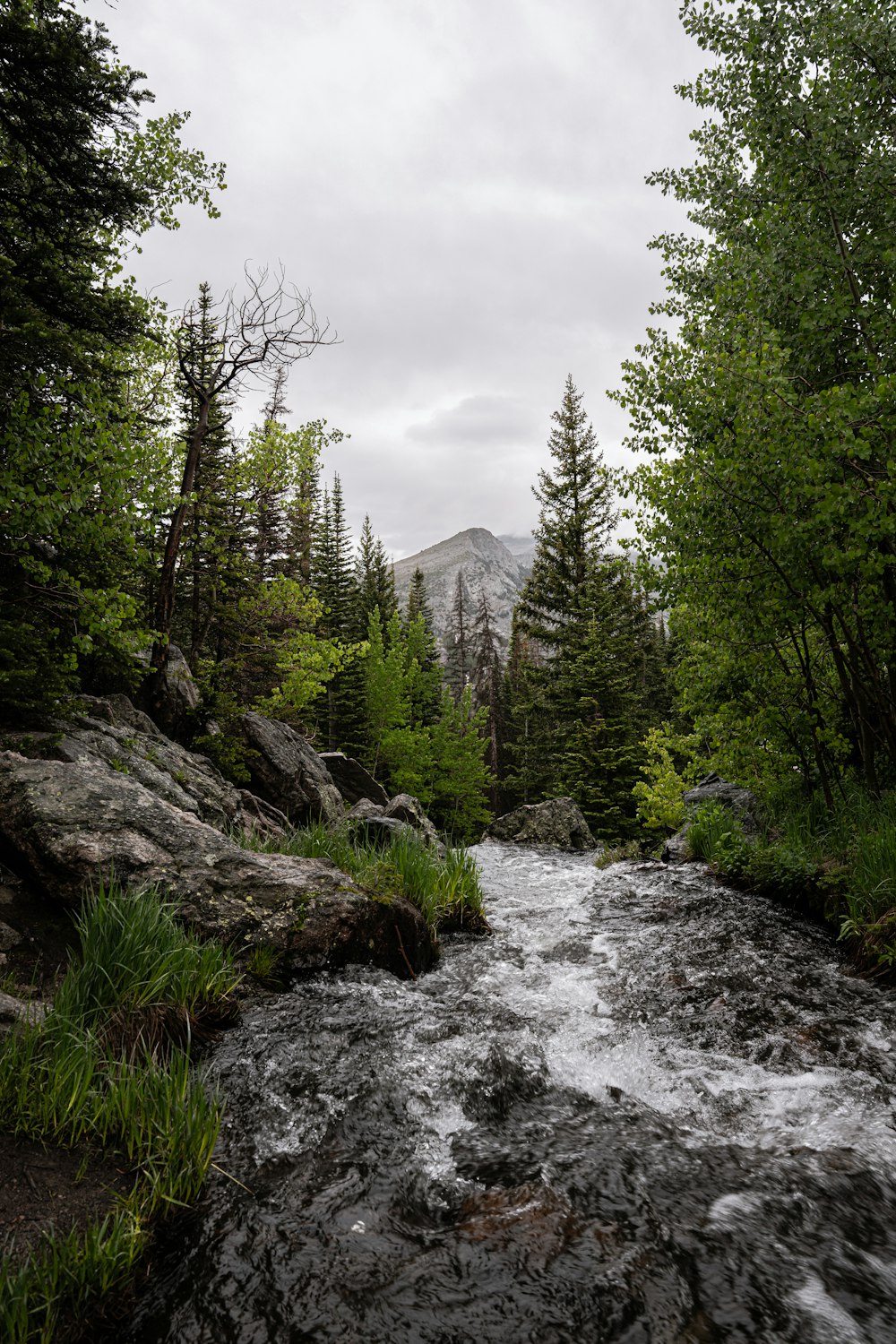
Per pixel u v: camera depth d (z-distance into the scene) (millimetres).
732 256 8719
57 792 5910
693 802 12578
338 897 6152
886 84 7629
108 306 8734
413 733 35406
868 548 7094
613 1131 3900
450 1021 5250
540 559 32531
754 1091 4316
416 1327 2482
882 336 7609
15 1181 2918
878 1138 3738
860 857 6926
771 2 8016
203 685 15055
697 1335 2469
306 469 19359
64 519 7938
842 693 9438
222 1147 3545
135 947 4488
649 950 7016
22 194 8320
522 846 20094
